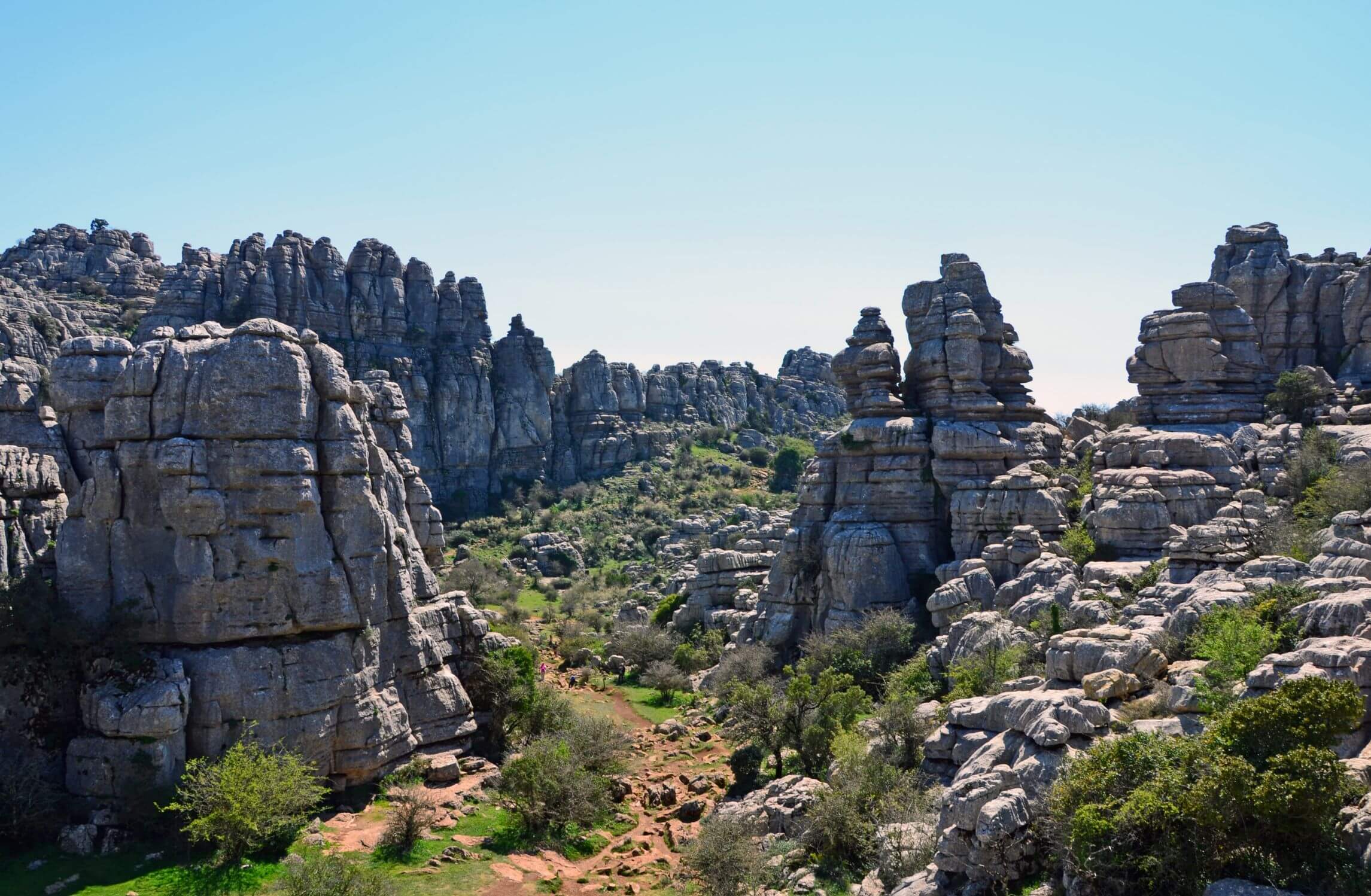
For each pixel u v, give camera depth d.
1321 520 50.31
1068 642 35.09
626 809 44.06
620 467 178.00
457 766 44.53
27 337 117.88
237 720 38.28
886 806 31.91
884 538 68.12
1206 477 60.19
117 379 41.38
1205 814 21.33
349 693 41.53
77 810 35.91
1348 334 74.19
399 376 160.00
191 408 40.62
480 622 52.28
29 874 32.38
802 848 34.09
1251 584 39.41
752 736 46.19
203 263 163.00
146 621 39.44
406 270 173.00
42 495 42.00
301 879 30.52
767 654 66.00
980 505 66.25
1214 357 68.50
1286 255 79.50
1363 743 25.59
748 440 196.12
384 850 35.78
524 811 39.28
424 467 159.88
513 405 173.25
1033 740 27.92
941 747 33.78
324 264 160.88
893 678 50.81
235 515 40.31
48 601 38.34
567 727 49.78
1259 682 27.86
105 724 36.50
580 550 139.38
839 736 41.34
